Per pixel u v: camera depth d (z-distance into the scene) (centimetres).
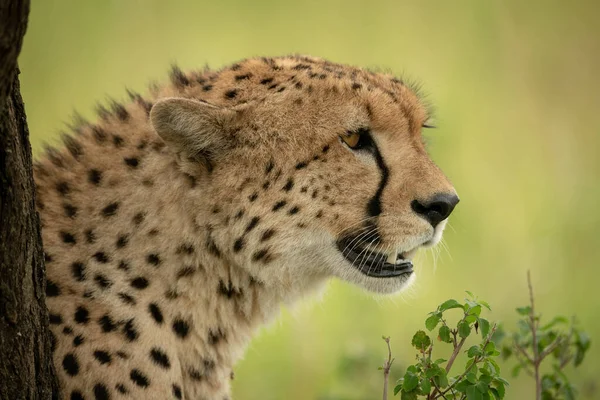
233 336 998
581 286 1747
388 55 2350
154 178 952
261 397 1430
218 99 987
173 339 941
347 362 1336
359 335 1532
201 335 966
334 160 982
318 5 2466
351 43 2391
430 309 1667
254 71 1015
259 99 979
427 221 999
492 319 1639
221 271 967
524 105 2258
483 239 1858
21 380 788
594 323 1644
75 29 2289
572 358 1155
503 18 2466
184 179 952
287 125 975
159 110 919
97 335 898
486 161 2073
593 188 2020
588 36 2436
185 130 935
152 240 938
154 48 2316
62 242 930
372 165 991
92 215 941
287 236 977
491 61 2377
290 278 1001
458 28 2441
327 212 982
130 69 2258
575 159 2120
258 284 996
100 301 910
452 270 1766
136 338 912
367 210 987
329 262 1001
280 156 969
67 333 889
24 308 774
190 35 2361
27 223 762
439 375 877
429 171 1006
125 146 975
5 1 634
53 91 2169
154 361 917
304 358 1509
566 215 1933
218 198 952
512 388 1417
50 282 909
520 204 1953
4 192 727
